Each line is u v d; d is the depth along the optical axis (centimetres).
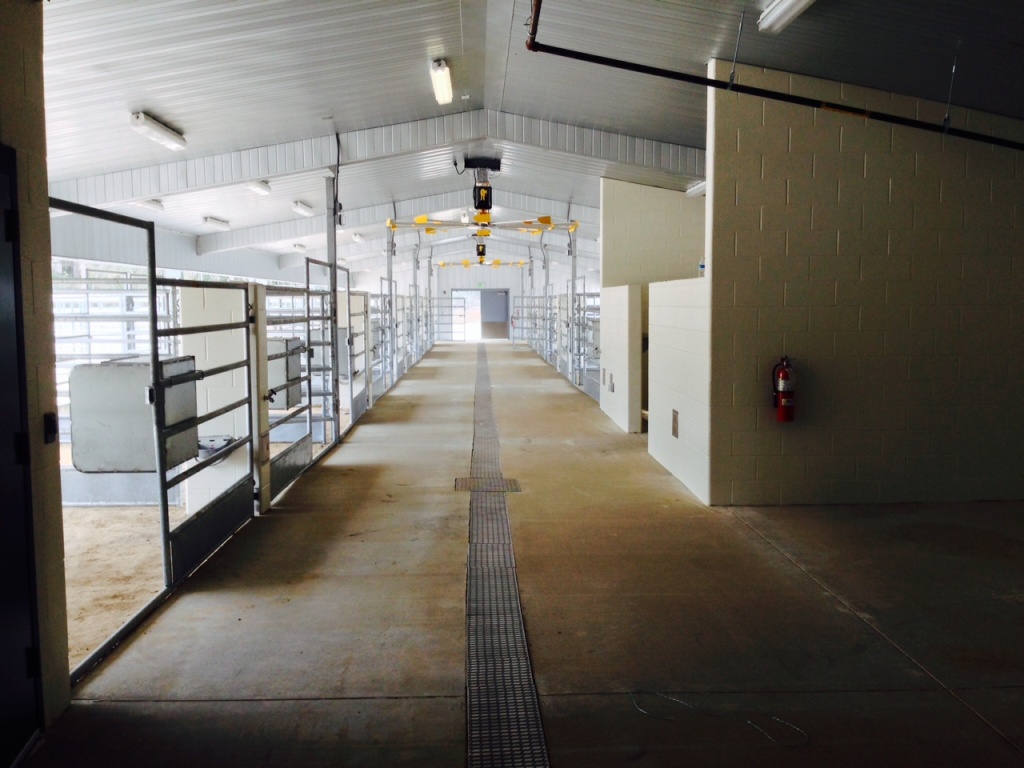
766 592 346
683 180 837
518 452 686
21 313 222
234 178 745
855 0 370
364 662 279
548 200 1321
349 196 1120
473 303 2817
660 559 391
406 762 217
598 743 227
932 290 487
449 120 757
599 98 647
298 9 456
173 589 347
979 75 432
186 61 504
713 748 224
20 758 217
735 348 485
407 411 957
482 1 487
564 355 1437
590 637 300
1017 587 350
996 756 220
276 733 232
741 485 493
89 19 423
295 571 376
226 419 559
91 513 553
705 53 477
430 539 428
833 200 480
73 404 443
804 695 254
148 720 240
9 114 220
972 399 494
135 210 998
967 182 484
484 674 269
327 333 835
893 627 308
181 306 552
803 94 475
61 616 243
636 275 902
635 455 669
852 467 495
